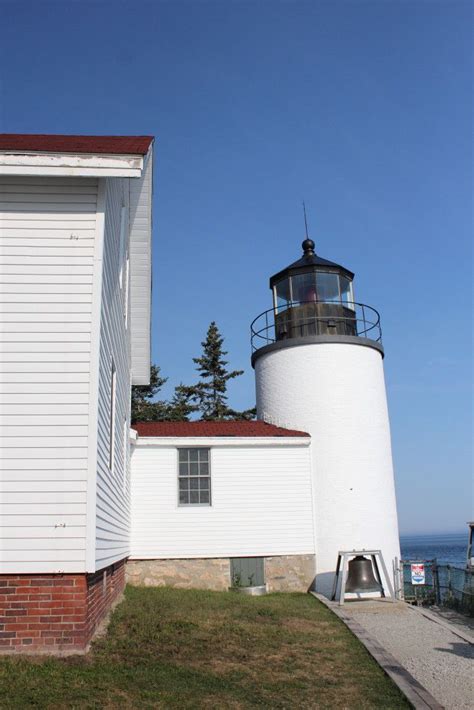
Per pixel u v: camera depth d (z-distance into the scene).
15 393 8.19
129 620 10.50
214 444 19.56
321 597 17.89
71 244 8.69
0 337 8.33
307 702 7.29
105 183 8.94
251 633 10.84
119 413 12.91
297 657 9.46
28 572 7.68
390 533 20.39
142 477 19.14
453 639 12.03
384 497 20.58
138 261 16.83
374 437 20.95
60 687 6.55
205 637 9.96
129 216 15.09
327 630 11.98
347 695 7.68
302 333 21.98
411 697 7.58
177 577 18.69
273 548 19.25
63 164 8.60
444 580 18.59
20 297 8.47
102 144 9.33
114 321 11.12
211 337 45.94
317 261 22.61
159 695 6.77
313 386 21.05
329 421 20.58
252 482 19.61
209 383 44.62
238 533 19.16
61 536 7.81
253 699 7.13
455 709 7.40
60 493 7.93
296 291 22.62
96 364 8.33
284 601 16.28
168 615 11.59
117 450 12.29
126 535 16.34
